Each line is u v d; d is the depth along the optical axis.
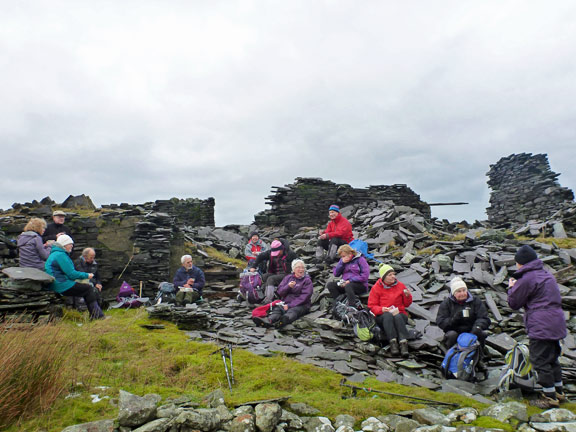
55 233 8.75
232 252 14.28
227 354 5.38
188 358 5.21
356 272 7.45
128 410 3.48
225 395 4.21
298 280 7.61
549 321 4.29
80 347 5.21
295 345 6.12
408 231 13.23
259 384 4.54
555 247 9.95
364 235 14.17
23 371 3.75
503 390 4.62
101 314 7.41
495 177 22.80
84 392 4.08
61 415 3.61
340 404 4.11
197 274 9.10
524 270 4.57
